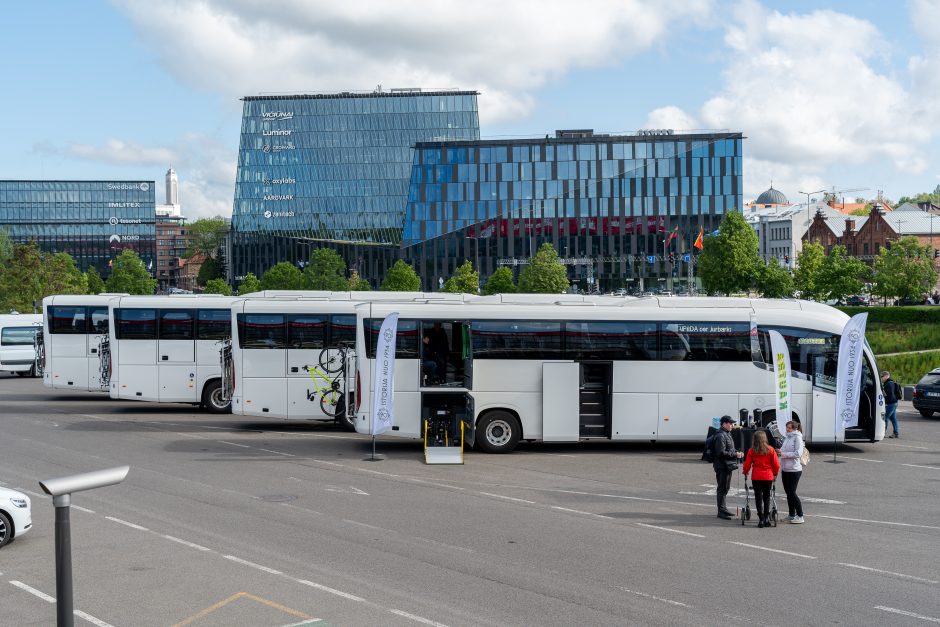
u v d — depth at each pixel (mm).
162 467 24531
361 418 27234
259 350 31766
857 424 28031
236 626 11789
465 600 12797
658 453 27953
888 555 15648
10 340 56000
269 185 146375
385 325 26250
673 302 28281
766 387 27594
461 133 145750
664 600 12836
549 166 126750
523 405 27328
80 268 186125
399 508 19344
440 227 127438
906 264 104625
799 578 14102
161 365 35750
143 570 14461
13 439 29547
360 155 145750
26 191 184000
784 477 18297
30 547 16109
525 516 18641
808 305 28656
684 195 125438
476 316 27391
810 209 189000
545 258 108438
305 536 16719
